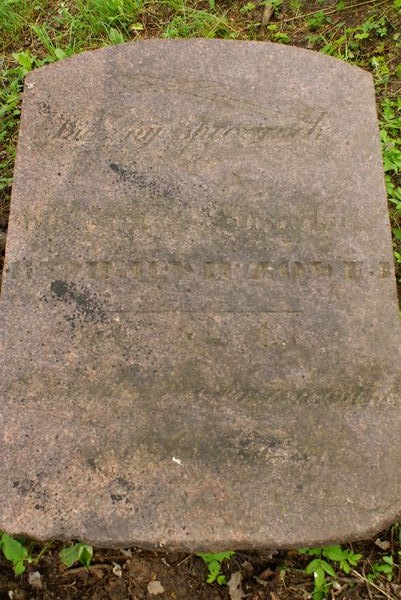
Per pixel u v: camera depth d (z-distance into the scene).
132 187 1.34
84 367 1.27
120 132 1.37
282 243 1.32
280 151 1.36
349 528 1.20
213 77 1.40
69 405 1.25
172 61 1.40
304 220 1.33
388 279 1.31
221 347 1.28
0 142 1.87
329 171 1.36
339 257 1.32
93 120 1.38
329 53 1.94
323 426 1.24
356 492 1.22
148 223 1.33
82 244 1.32
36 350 1.27
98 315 1.29
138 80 1.39
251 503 1.21
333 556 1.32
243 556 1.36
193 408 1.25
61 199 1.34
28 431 1.24
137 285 1.30
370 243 1.33
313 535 1.20
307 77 1.40
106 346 1.27
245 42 1.42
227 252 1.32
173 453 1.23
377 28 1.97
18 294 1.30
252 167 1.36
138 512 1.20
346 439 1.24
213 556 1.32
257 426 1.24
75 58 1.41
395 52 1.94
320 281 1.31
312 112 1.38
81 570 1.34
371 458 1.23
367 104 1.39
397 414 1.25
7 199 1.78
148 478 1.22
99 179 1.35
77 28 2.01
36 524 1.20
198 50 1.41
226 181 1.35
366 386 1.27
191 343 1.28
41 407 1.25
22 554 1.27
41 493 1.21
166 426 1.24
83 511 1.20
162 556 1.36
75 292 1.30
